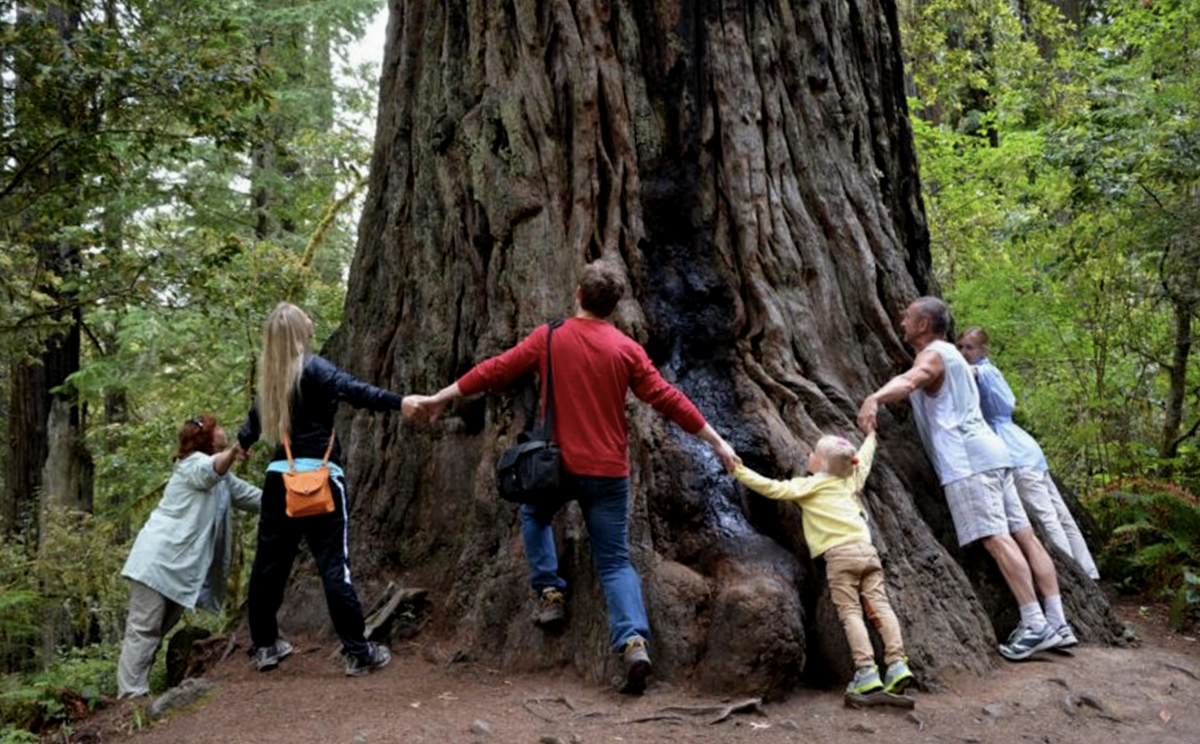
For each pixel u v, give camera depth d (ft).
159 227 37.19
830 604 14.90
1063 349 32.86
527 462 13.85
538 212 18.30
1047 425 32.22
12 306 36.94
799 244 19.02
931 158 40.78
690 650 14.39
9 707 18.07
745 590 14.40
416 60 21.43
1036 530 18.69
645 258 18.45
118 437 47.93
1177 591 21.25
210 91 29.55
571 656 15.14
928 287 22.58
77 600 39.11
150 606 18.04
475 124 19.25
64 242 36.19
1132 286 30.68
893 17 23.54
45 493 48.03
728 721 13.16
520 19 19.06
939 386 17.39
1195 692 15.10
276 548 15.96
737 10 19.65
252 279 36.45
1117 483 23.41
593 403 14.07
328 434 15.75
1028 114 44.75
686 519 15.87
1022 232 33.40
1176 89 29.45
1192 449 29.27
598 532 14.02
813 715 13.50
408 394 19.48
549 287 17.83
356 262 21.90
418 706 14.11
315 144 48.03
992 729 13.14
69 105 28.78
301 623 17.88
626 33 19.22
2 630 34.09
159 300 36.40
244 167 54.54
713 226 18.90
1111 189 28.25
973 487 16.96
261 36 48.57
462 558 17.07
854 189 20.10
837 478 15.01
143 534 18.38
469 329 18.88
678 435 16.60
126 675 17.87
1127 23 33.96
